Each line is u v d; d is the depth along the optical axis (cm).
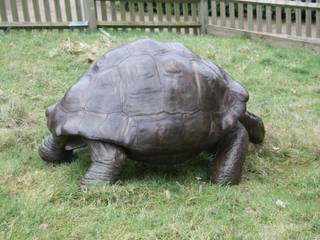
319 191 271
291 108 402
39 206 244
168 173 287
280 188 279
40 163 296
